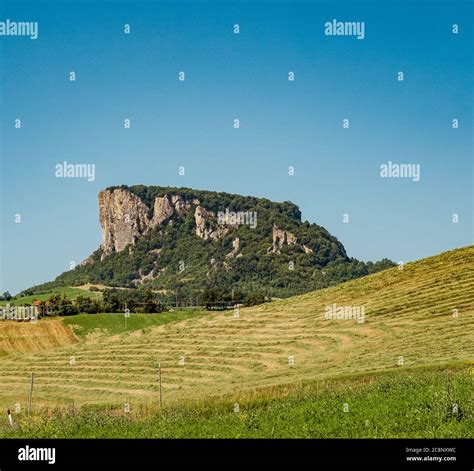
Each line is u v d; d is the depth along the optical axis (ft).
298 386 153.79
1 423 135.74
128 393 209.87
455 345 202.18
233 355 247.29
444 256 328.90
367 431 86.84
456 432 82.74
